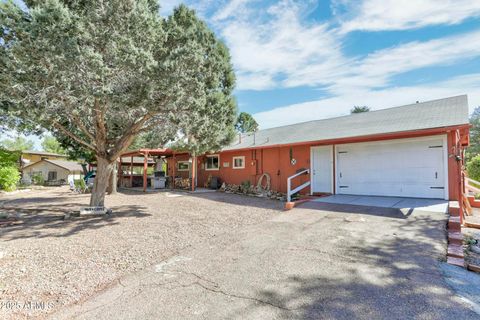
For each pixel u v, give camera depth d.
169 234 5.68
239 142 15.53
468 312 2.60
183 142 9.48
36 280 3.49
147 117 7.55
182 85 6.60
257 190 13.04
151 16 6.24
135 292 3.17
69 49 5.04
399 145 8.74
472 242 4.79
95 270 3.81
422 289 3.03
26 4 5.66
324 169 10.71
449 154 7.73
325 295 2.98
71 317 2.67
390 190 8.88
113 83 6.00
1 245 4.94
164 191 15.53
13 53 5.14
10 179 16.42
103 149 8.21
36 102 5.66
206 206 9.57
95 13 5.50
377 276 3.38
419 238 4.63
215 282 3.38
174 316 2.66
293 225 6.00
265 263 3.94
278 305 2.82
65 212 8.53
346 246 4.46
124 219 7.29
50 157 33.25
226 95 9.54
